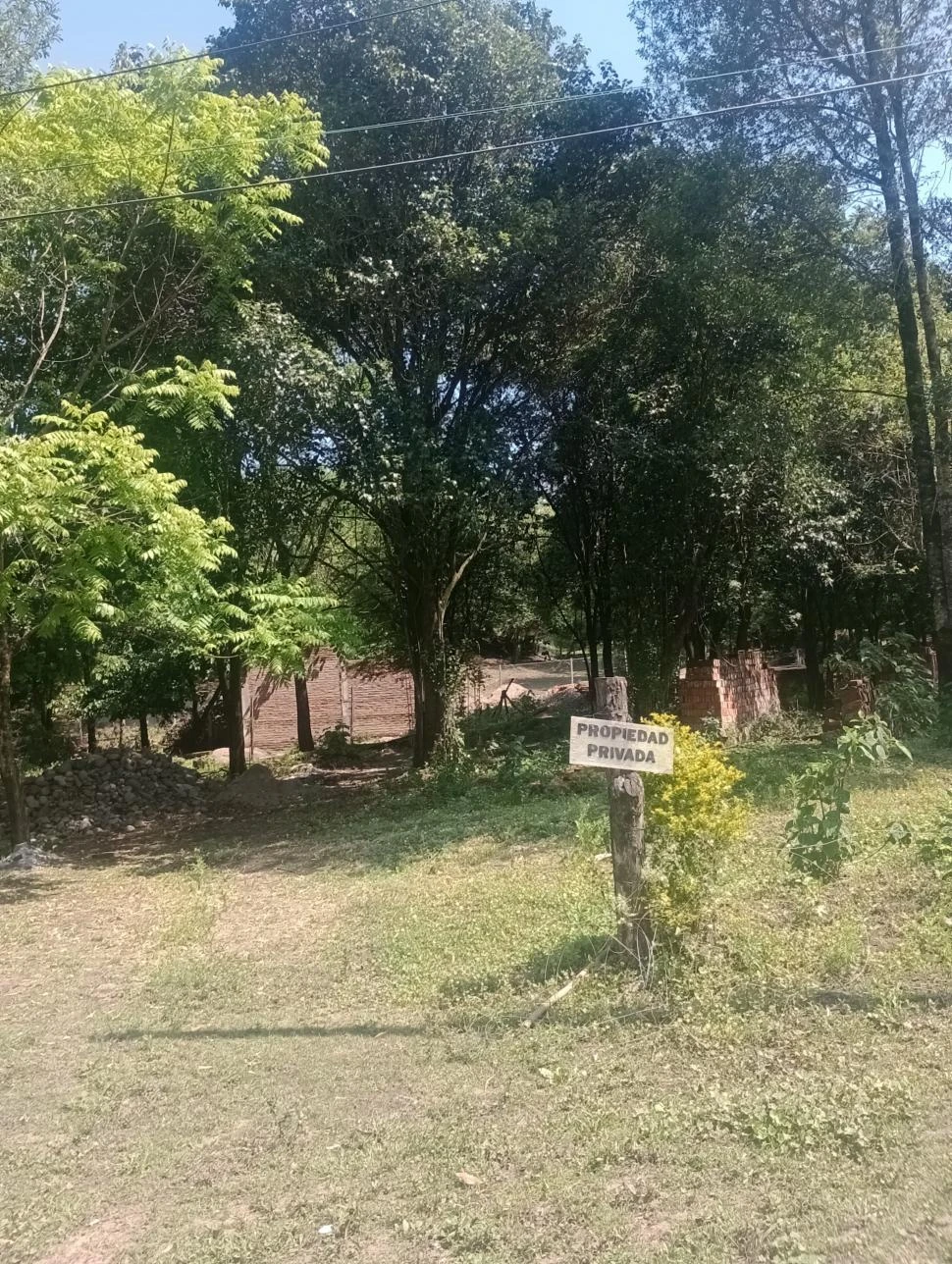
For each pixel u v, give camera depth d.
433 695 17.36
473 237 13.52
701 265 14.00
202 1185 3.78
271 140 11.87
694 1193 3.36
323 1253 3.25
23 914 9.34
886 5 13.88
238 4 14.49
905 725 13.73
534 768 13.85
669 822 5.50
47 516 10.16
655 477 15.45
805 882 6.57
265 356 12.09
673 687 18.42
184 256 12.95
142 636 16.50
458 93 13.70
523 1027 4.96
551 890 7.50
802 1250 2.96
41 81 11.55
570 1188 3.46
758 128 14.50
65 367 13.12
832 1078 4.05
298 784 18.02
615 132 14.83
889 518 20.39
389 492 13.07
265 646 12.13
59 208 11.58
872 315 14.78
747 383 15.24
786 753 12.93
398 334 14.88
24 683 18.12
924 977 5.08
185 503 13.50
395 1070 4.66
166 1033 5.50
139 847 13.18
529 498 15.84
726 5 14.31
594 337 16.06
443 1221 3.34
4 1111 4.64
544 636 34.16
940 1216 3.07
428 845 10.41
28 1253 3.40
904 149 14.23
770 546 17.92
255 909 8.59
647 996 5.11
